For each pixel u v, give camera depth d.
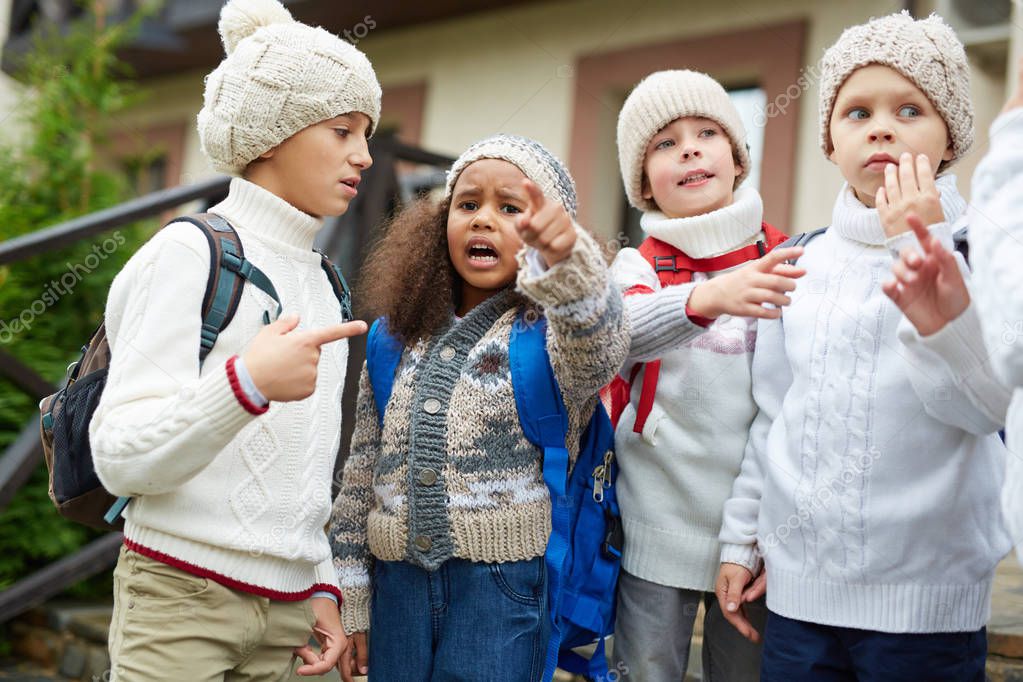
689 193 2.02
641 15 5.26
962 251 1.67
